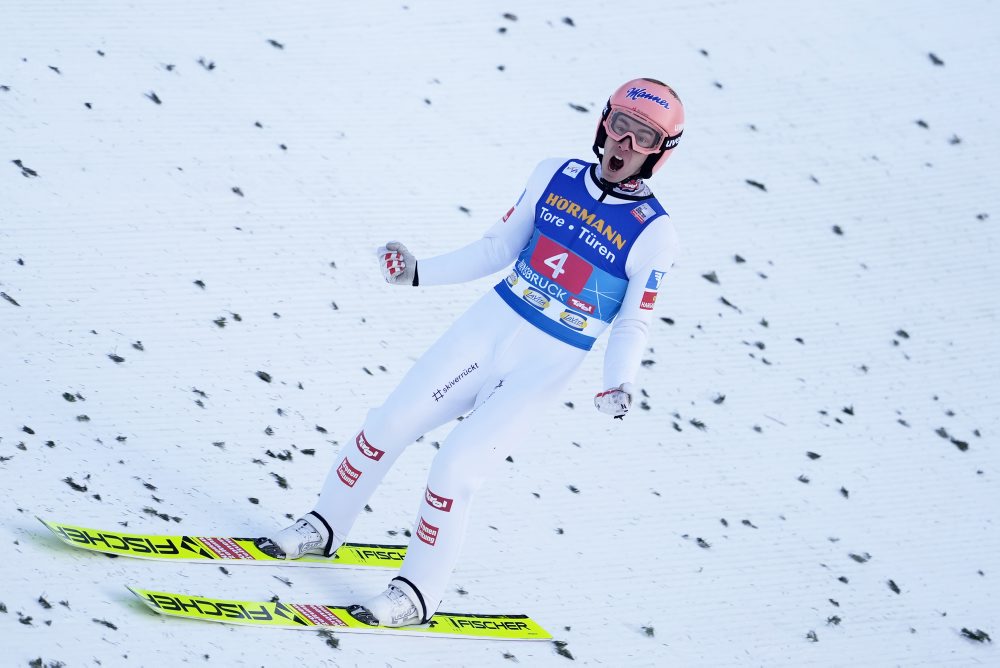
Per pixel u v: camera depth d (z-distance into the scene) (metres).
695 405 19.25
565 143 23.17
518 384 13.15
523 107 23.78
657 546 16.78
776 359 20.28
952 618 16.64
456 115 23.36
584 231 12.95
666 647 15.17
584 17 25.97
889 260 22.33
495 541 16.23
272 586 14.01
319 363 18.45
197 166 21.22
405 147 22.56
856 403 19.78
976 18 27.23
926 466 18.98
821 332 20.88
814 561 17.11
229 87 22.89
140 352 17.70
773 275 21.69
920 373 20.47
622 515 17.17
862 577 17.00
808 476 18.45
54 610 12.84
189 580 13.76
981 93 25.70
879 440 19.27
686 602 15.99
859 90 25.41
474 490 13.18
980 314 21.64
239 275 19.55
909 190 23.62
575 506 17.14
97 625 12.77
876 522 17.92
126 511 14.74
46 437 15.65
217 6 24.53
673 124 12.54
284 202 21.02
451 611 14.72
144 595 13.09
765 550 17.11
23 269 18.48
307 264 20.08
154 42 23.39
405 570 13.45
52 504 14.48
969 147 24.62
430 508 13.10
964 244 22.81
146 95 22.28
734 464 18.41
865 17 27.06
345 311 19.48
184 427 16.64
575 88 24.34
